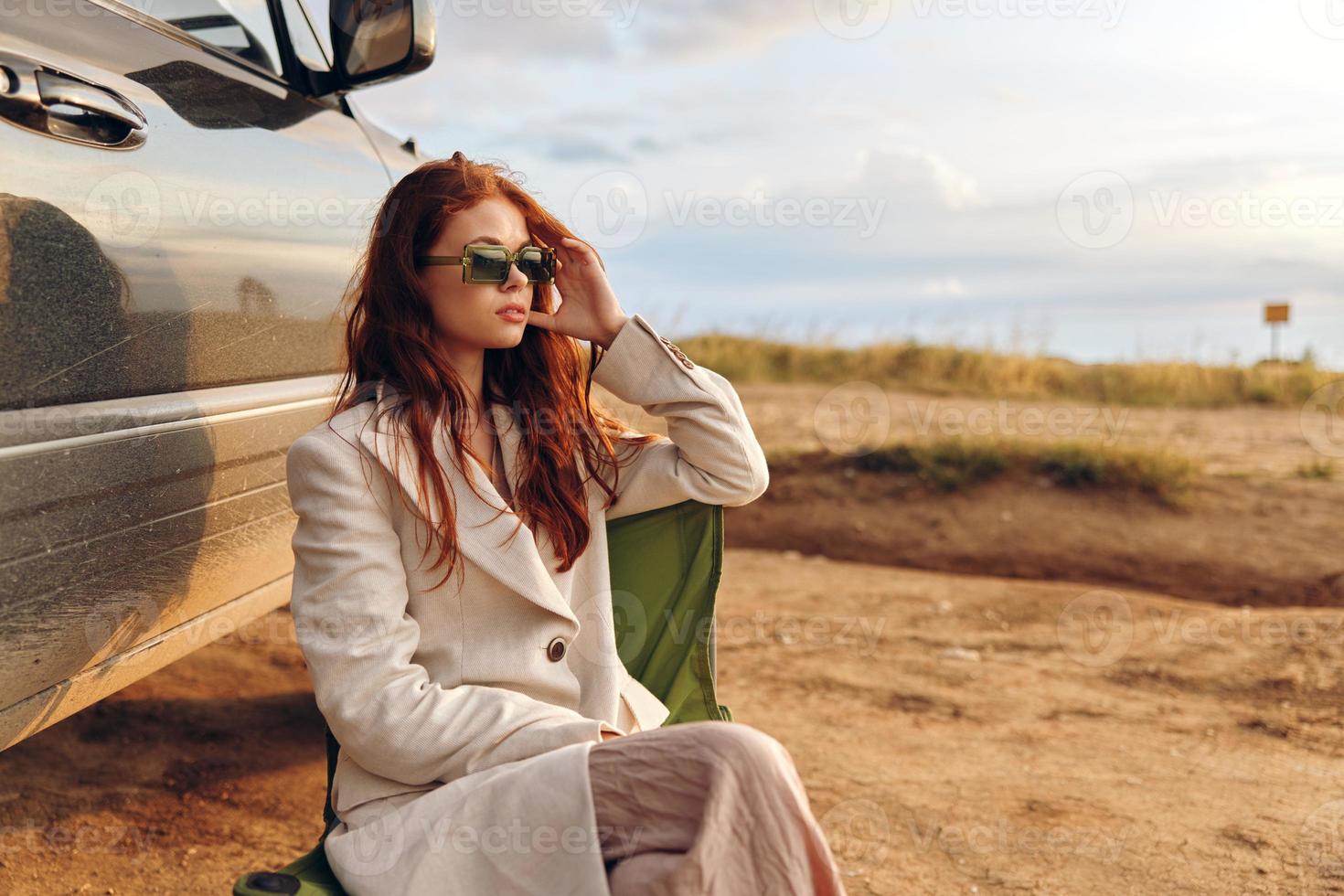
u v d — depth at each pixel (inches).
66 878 89.4
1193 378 503.5
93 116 69.0
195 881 91.2
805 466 290.7
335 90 105.7
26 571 62.5
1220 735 130.6
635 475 78.9
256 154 90.0
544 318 76.3
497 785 57.3
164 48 80.9
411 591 66.6
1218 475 279.7
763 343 559.8
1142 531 236.8
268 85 97.1
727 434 76.4
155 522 74.2
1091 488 260.8
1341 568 209.9
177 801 106.7
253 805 107.9
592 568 74.9
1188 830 103.2
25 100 63.0
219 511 82.6
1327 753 123.6
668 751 55.2
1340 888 91.4
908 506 259.4
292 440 93.0
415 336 68.6
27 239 62.7
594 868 53.9
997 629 179.8
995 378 514.0
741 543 245.1
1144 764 121.1
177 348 77.0
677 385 76.2
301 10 106.7
